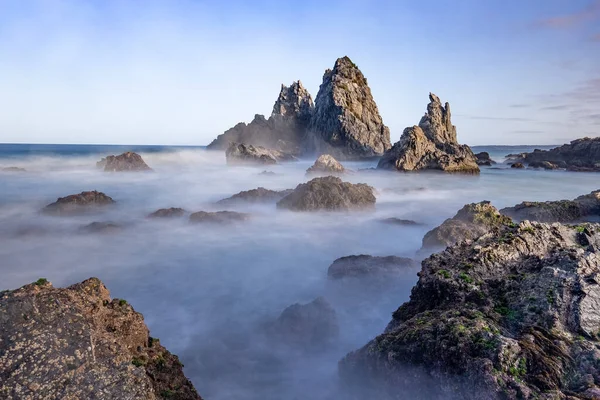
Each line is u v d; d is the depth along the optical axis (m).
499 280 11.62
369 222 32.19
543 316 9.95
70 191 47.53
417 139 74.50
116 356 8.28
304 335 14.69
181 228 30.69
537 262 12.17
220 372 13.21
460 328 9.38
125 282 21.08
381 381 10.18
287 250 26.09
